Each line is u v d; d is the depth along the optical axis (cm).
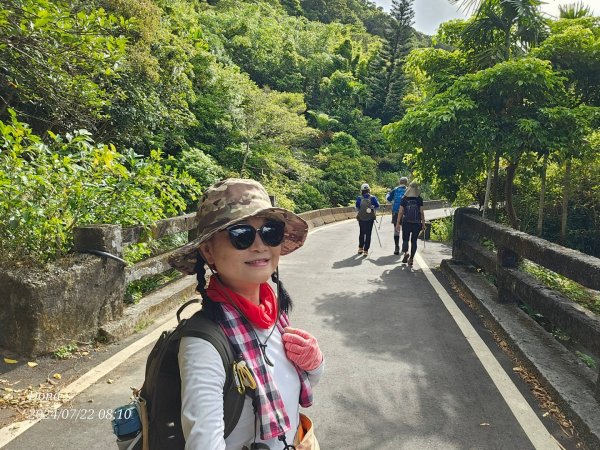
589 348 340
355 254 1050
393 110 5150
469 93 835
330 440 298
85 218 505
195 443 101
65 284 411
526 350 415
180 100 1322
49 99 650
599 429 289
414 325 532
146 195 548
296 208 2406
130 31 975
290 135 2478
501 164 1098
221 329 117
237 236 123
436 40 1034
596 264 346
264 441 118
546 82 783
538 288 464
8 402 328
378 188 3453
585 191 1302
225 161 2056
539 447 290
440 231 1516
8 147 452
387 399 353
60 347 408
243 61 4397
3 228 427
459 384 379
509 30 934
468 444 294
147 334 482
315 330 514
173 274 727
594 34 946
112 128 1123
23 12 486
